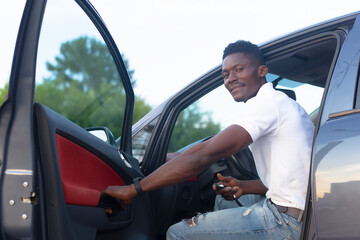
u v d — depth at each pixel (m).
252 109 1.60
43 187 1.29
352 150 1.20
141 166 2.13
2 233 1.22
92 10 1.69
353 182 1.17
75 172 1.46
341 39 1.64
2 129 1.24
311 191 1.29
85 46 1.65
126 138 2.02
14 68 1.24
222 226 1.65
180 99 2.21
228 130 1.58
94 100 1.74
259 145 1.68
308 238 1.35
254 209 1.66
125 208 1.67
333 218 1.20
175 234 1.74
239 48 1.86
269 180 1.66
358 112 1.29
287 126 1.60
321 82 2.22
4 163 1.23
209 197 2.42
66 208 1.33
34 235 1.22
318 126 1.42
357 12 1.71
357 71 1.38
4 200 1.22
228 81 1.88
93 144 1.58
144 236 1.84
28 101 1.25
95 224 1.51
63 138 1.41
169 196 2.18
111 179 1.70
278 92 1.67
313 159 1.31
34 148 1.24
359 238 1.14
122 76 1.95
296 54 2.01
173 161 1.57
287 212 1.55
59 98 1.50
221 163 2.39
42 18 1.26
